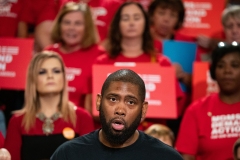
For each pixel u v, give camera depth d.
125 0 12.67
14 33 12.20
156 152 5.39
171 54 11.30
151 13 12.21
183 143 9.45
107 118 5.25
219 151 9.29
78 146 5.45
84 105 10.70
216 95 9.70
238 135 9.30
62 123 8.98
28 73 9.24
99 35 12.18
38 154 8.80
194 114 9.54
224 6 12.83
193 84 10.73
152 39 10.81
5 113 11.23
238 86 9.48
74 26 10.89
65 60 10.83
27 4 12.25
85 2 12.29
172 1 12.05
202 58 12.13
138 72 10.08
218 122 9.40
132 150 5.39
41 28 12.14
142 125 10.17
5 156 6.77
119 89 5.26
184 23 12.36
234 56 9.59
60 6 12.30
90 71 10.73
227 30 11.97
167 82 10.05
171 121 11.15
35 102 9.12
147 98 10.01
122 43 10.77
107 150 5.39
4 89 11.23
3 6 12.16
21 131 8.95
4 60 10.56
